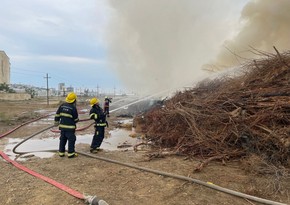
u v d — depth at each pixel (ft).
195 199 14.82
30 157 24.45
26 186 16.81
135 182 17.46
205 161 21.08
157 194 15.51
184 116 28.37
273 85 26.20
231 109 26.35
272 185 16.38
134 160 22.89
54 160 23.16
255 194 15.43
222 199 14.79
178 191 15.92
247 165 19.72
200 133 25.27
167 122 31.73
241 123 23.36
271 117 22.25
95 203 13.82
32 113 71.92
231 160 21.71
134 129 43.21
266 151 20.79
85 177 18.45
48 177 18.47
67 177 18.48
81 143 31.55
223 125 24.94
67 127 23.89
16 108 99.19
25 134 38.32
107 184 17.12
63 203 14.32
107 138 35.40
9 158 23.76
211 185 16.24
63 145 24.34
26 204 14.32
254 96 25.71
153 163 21.77
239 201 14.55
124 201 14.58
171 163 21.74
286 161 19.65
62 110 24.13
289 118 21.80
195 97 34.86
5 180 17.97
